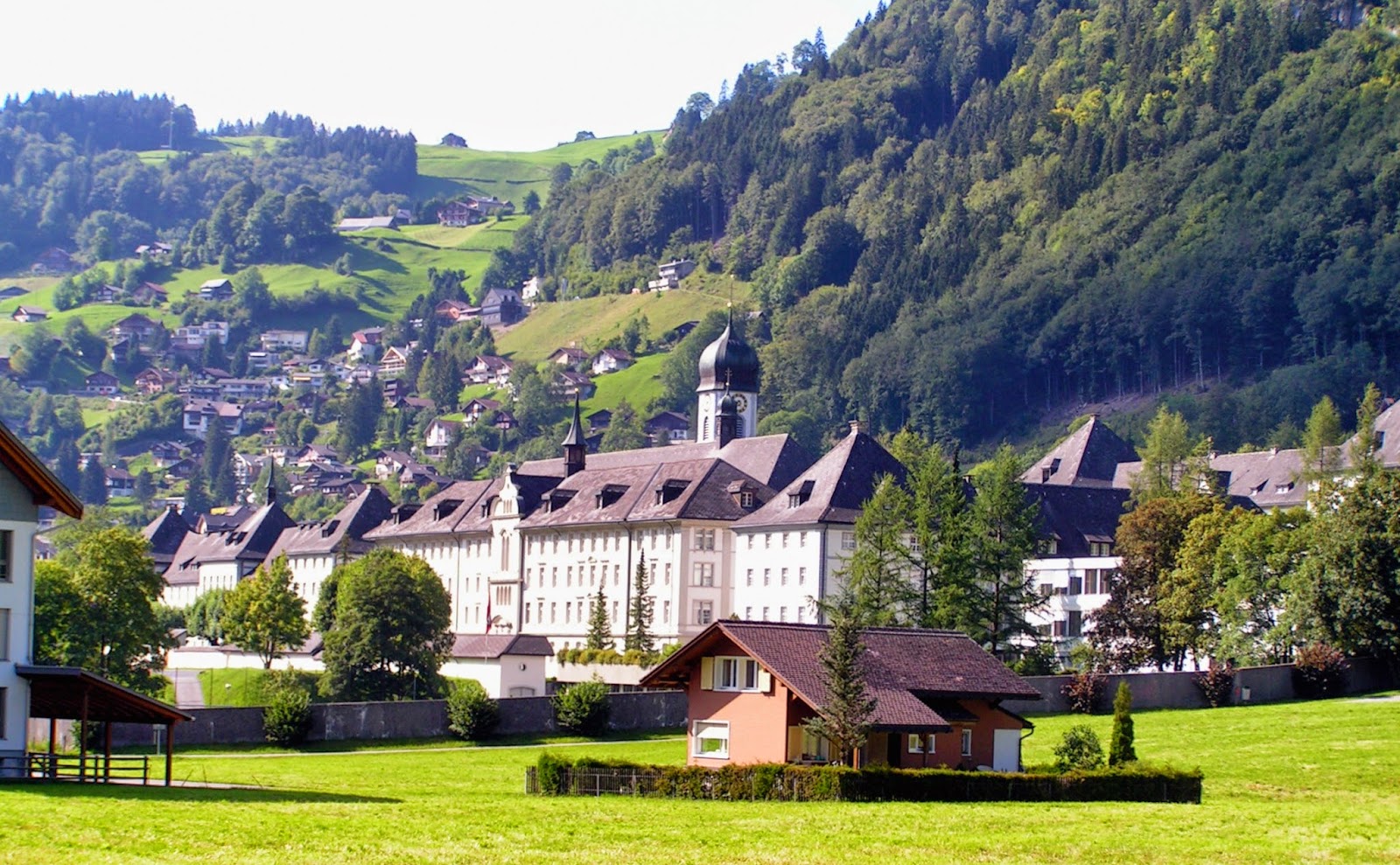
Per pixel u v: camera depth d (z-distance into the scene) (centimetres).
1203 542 16288
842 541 19488
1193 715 13538
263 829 6819
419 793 9188
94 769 9462
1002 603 15162
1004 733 10181
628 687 18150
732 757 9856
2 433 8869
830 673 9162
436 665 17812
